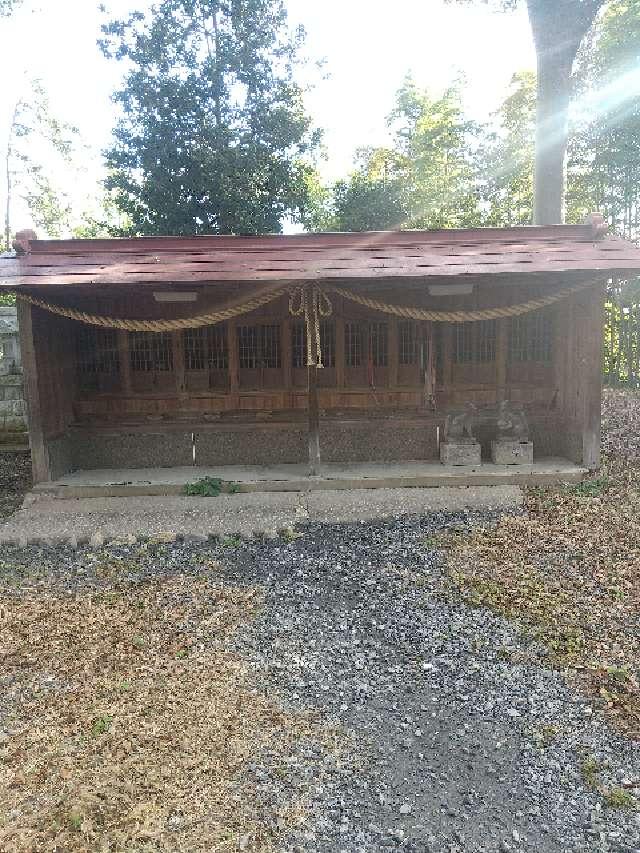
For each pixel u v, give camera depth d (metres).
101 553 6.35
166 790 3.11
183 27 18.56
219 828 2.88
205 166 17.73
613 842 2.81
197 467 8.87
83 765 3.28
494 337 8.93
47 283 7.15
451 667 4.20
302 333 8.88
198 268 7.48
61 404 8.57
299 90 19.61
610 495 7.48
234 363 8.89
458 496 7.62
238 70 18.67
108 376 8.94
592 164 16.23
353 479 8.05
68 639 4.63
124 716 3.69
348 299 8.74
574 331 8.43
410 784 3.16
